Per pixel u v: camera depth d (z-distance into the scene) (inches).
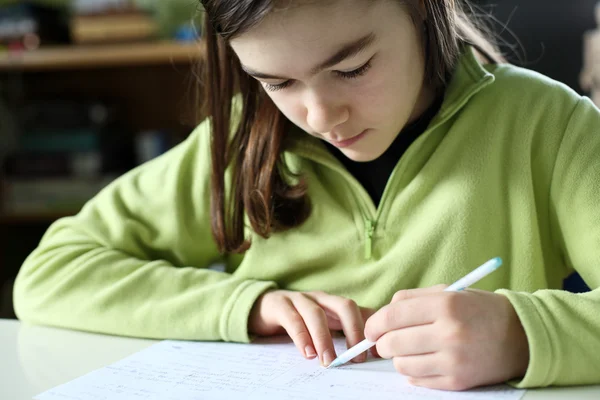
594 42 54.5
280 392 24.2
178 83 84.2
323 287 33.6
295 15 24.1
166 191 37.9
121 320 32.6
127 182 39.5
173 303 32.4
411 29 27.7
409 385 24.4
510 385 24.0
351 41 24.9
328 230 34.0
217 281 33.4
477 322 23.8
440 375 23.8
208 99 35.3
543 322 24.0
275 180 34.2
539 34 55.6
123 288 33.5
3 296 79.0
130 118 85.3
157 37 74.9
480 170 31.8
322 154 33.7
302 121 28.2
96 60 70.9
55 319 33.9
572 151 30.7
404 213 32.4
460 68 32.7
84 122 77.1
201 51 35.6
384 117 27.7
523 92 32.6
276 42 24.8
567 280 36.9
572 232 30.2
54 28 79.4
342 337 30.5
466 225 31.3
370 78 26.5
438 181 32.3
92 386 26.0
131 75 84.5
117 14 73.7
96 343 31.8
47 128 77.0
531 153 31.7
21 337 32.9
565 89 32.7
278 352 29.0
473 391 23.6
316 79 25.9
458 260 31.2
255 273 35.2
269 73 26.1
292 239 34.7
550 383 23.7
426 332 24.0
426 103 32.9
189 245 37.5
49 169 76.4
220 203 35.4
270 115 33.9
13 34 75.3
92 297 33.6
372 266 32.7
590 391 23.5
